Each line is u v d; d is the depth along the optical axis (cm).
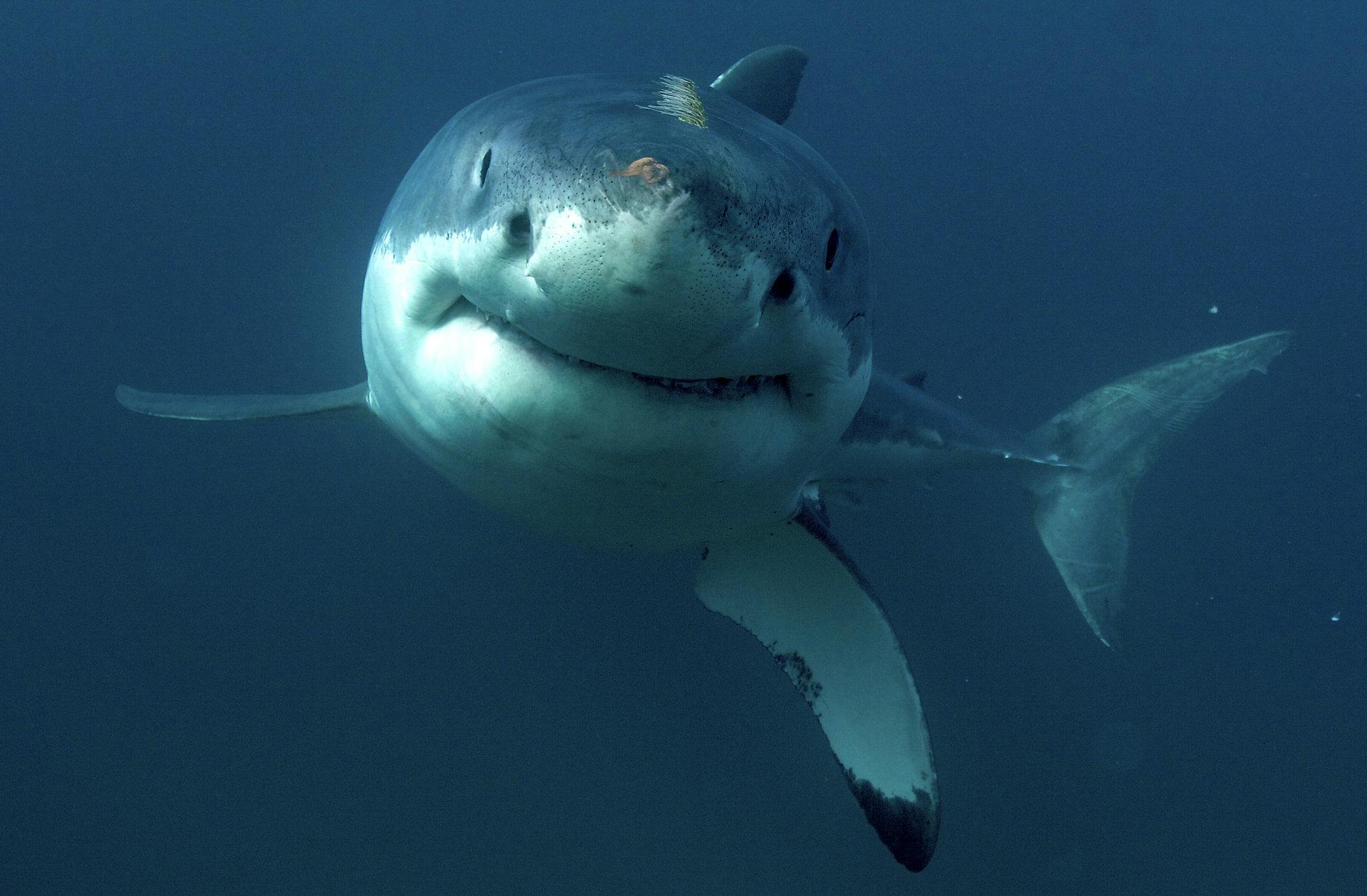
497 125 219
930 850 341
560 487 245
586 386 206
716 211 159
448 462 265
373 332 272
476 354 215
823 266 211
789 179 198
